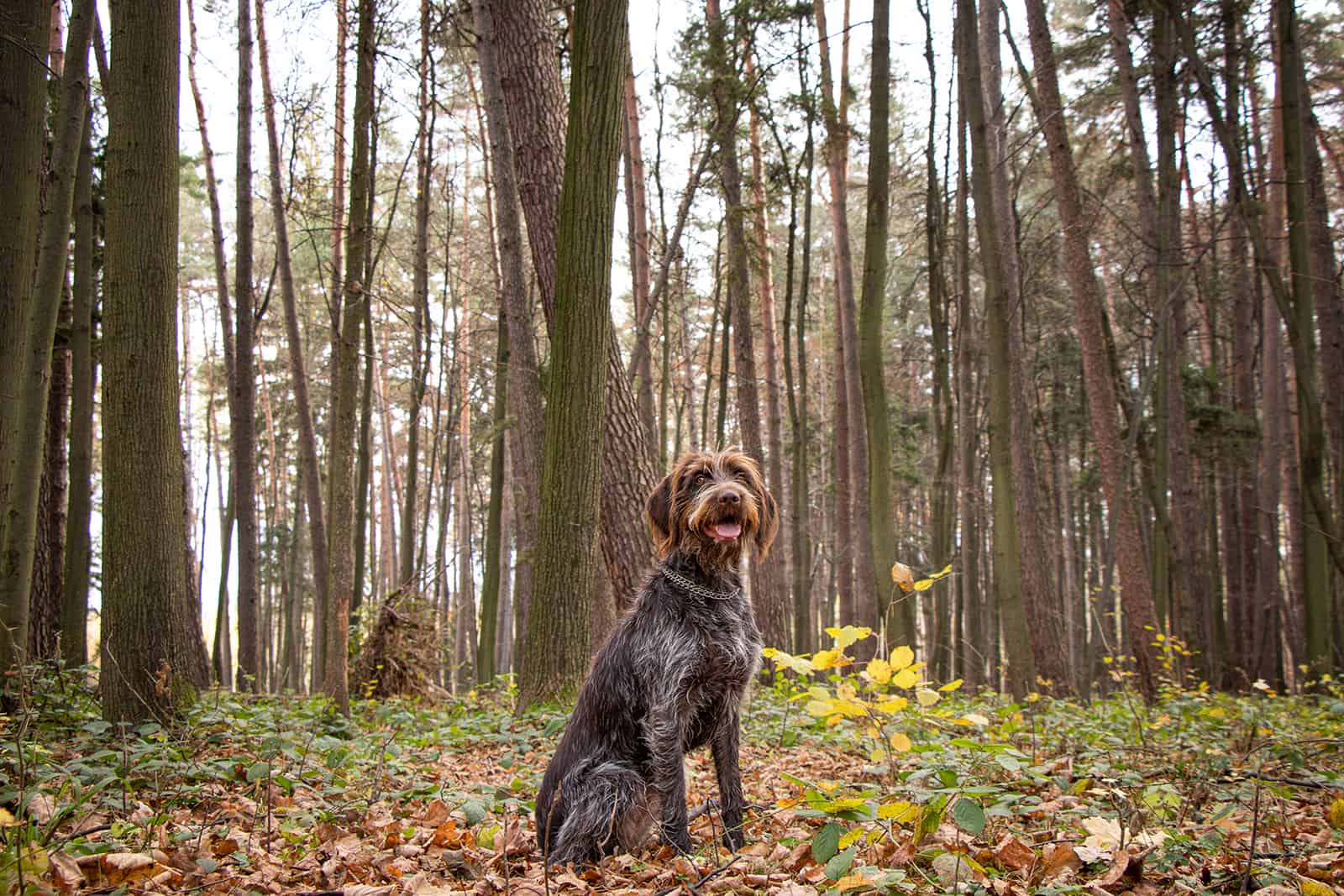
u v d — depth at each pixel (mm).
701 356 33625
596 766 4324
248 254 14469
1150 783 5414
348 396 9430
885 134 10891
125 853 3623
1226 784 5465
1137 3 15109
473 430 29625
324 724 7645
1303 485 12688
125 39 6211
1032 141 19453
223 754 5922
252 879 3754
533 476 12086
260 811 4805
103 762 5309
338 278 16891
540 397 12141
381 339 29406
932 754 5977
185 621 6617
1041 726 7625
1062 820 4484
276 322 29062
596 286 8023
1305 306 12758
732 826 4336
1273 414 19953
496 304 23656
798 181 17641
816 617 37250
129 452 6355
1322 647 13555
